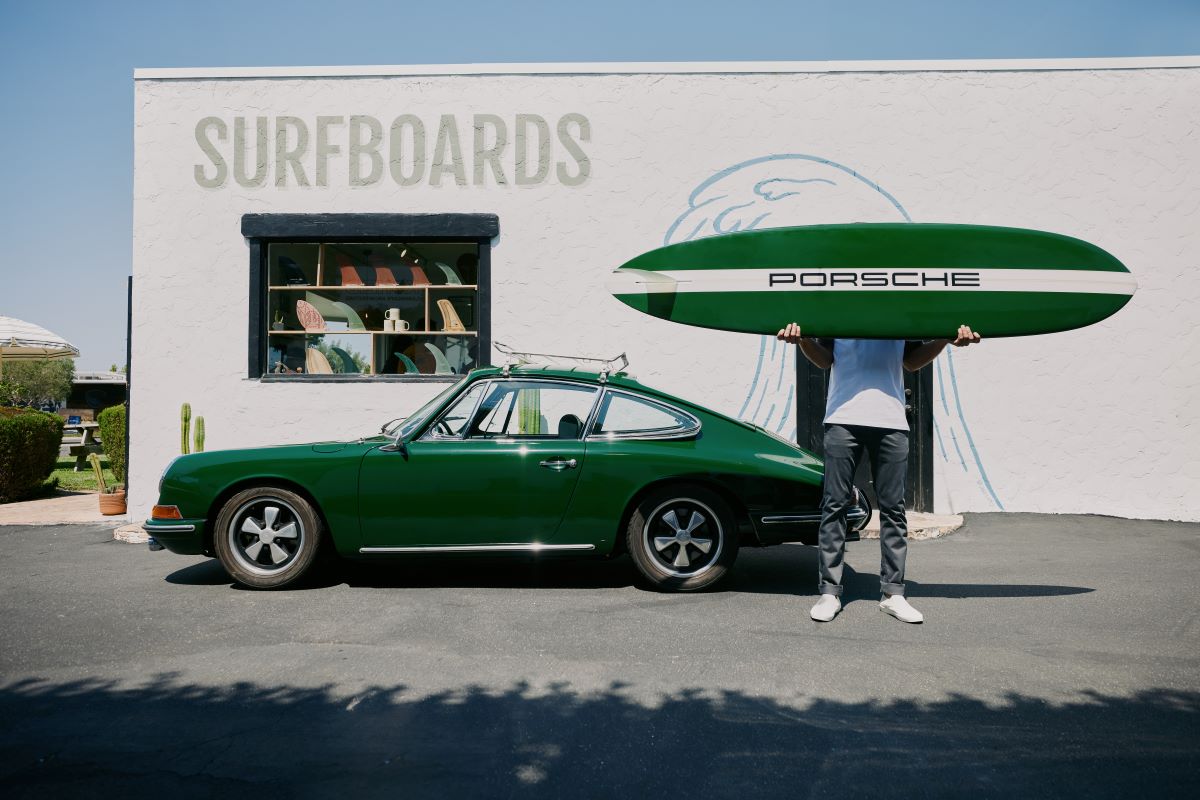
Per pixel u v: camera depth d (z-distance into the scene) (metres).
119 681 3.47
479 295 8.55
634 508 5.12
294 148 8.60
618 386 5.31
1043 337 8.22
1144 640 4.05
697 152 8.50
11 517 8.86
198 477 5.14
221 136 8.58
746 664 3.69
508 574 5.70
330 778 2.58
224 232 8.55
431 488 5.04
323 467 5.07
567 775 2.60
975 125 8.36
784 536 5.04
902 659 3.76
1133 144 8.26
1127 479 8.15
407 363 8.73
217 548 5.15
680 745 2.83
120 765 2.66
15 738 2.88
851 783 2.55
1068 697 3.28
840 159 8.44
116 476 12.05
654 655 3.83
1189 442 8.12
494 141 8.57
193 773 2.61
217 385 8.47
